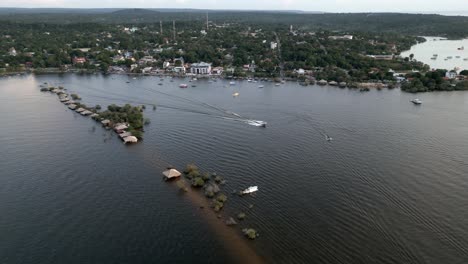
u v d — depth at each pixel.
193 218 109.81
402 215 108.88
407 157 148.25
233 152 156.12
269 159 148.50
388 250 94.44
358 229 103.06
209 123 196.38
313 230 103.25
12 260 93.19
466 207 112.69
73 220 108.81
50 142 169.00
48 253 95.50
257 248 96.75
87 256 94.31
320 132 179.12
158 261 92.75
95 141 170.38
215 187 125.00
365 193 121.31
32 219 109.31
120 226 106.12
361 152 153.88
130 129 180.62
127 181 131.50
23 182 130.62
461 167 138.62
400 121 195.12
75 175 135.75
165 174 133.12
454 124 189.25
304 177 133.00
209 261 92.75
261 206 115.62
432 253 93.19
